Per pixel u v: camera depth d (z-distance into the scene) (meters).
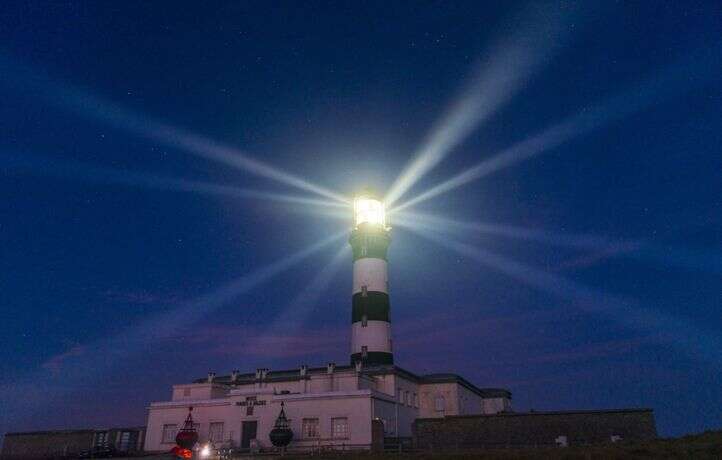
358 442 40.06
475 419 38.19
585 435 36.00
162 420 47.00
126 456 47.41
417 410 55.09
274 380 51.97
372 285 58.50
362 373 50.50
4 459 50.03
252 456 36.38
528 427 37.09
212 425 45.00
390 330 57.56
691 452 21.91
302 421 42.03
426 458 26.77
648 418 35.62
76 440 51.47
